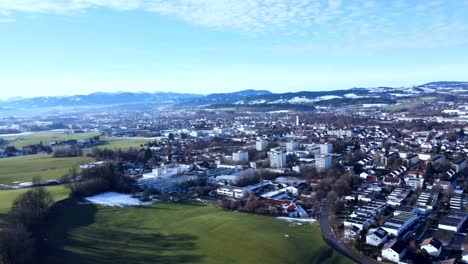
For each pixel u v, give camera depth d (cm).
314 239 14712
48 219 17050
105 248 14238
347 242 14425
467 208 17688
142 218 18138
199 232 15800
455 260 12462
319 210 18712
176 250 14038
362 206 18500
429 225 15938
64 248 13962
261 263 12681
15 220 14762
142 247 14425
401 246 13150
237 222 16800
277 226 16300
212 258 13188
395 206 18762
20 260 11869
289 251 13575
